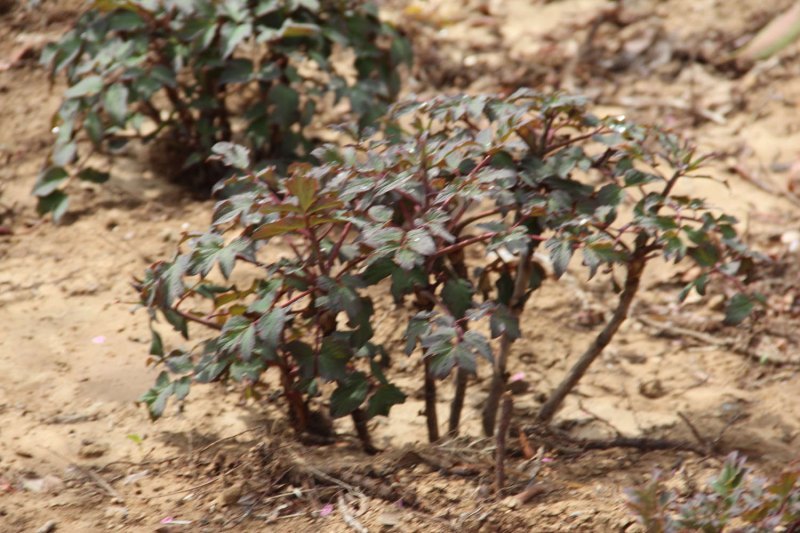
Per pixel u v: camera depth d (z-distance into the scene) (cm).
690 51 1043
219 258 508
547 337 718
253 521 540
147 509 548
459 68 1021
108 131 820
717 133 949
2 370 649
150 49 785
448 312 518
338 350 535
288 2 768
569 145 599
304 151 800
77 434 603
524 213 532
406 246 489
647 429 631
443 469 570
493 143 539
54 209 779
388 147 603
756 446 616
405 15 1087
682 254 533
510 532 527
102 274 742
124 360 667
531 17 1109
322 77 952
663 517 492
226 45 739
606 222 546
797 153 919
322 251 548
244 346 505
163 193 827
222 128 832
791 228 827
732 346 718
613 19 1092
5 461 578
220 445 596
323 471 568
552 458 596
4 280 732
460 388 591
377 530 529
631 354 709
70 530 530
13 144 859
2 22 965
